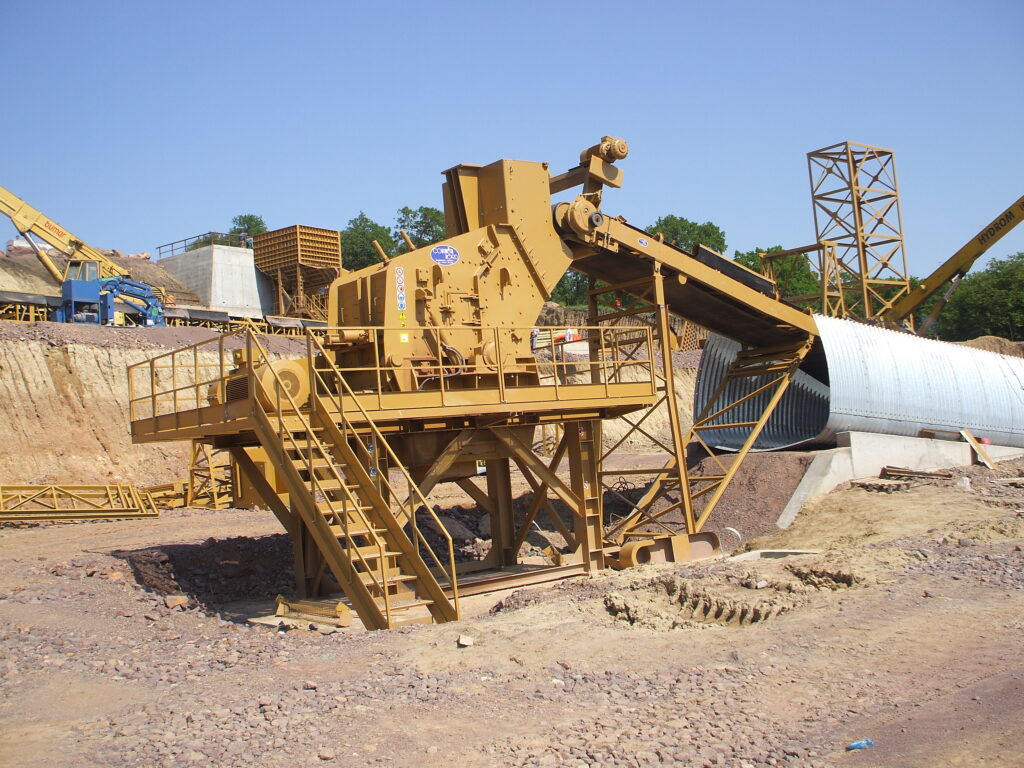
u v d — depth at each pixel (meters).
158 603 12.70
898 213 42.72
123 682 8.34
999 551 12.87
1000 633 9.01
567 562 15.68
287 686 8.02
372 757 6.47
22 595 12.14
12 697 8.00
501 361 14.50
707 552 17.17
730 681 8.02
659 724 7.05
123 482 32.09
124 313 41.28
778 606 10.66
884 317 42.75
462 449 15.09
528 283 16.36
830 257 41.75
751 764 6.27
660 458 35.69
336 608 12.53
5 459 29.97
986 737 6.50
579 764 6.32
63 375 33.06
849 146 41.94
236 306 56.12
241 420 12.52
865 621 9.71
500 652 9.09
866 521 17.42
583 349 48.75
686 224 101.69
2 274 49.53
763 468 20.59
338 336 14.94
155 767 6.32
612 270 19.02
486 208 16.58
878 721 6.97
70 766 6.38
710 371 24.98
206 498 27.91
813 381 25.14
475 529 22.38
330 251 56.94
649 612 10.75
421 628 10.45
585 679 8.17
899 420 22.00
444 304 15.17
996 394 24.55
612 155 17.53
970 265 40.56
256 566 16.70
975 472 21.12
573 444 15.95
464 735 6.87
